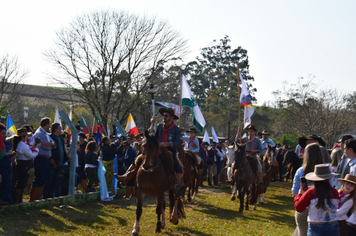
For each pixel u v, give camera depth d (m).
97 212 9.61
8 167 8.34
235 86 67.00
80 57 28.17
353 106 43.28
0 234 6.83
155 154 7.29
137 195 7.49
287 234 8.58
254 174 11.46
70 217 8.73
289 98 43.84
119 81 28.72
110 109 28.80
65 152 10.16
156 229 7.89
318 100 42.44
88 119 37.44
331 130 40.06
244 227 9.10
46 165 9.53
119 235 7.57
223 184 20.14
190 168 10.96
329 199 4.81
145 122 31.45
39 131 9.45
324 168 4.88
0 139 7.73
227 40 76.25
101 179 11.62
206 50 76.38
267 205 13.07
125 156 12.41
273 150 14.57
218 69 75.38
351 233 5.27
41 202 9.32
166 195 14.09
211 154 19.00
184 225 8.83
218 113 65.31
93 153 11.77
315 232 4.86
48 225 7.86
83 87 28.42
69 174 10.70
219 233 8.28
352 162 6.17
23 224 7.66
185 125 57.06
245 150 11.27
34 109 45.38
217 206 12.11
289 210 12.14
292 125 47.50
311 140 8.51
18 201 8.97
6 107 29.69
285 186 19.98
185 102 14.46
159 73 33.00
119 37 28.41
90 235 7.43
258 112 68.81
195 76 71.44
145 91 30.11
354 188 5.19
